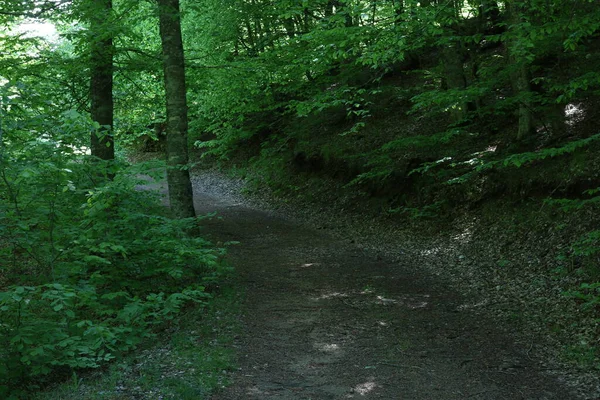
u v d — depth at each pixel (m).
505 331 7.89
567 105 13.18
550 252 10.28
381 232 14.83
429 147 15.65
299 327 8.15
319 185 19.12
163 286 9.28
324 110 21.66
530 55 9.20
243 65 15.05
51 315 7.31
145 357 6.85
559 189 11.37
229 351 7.04
